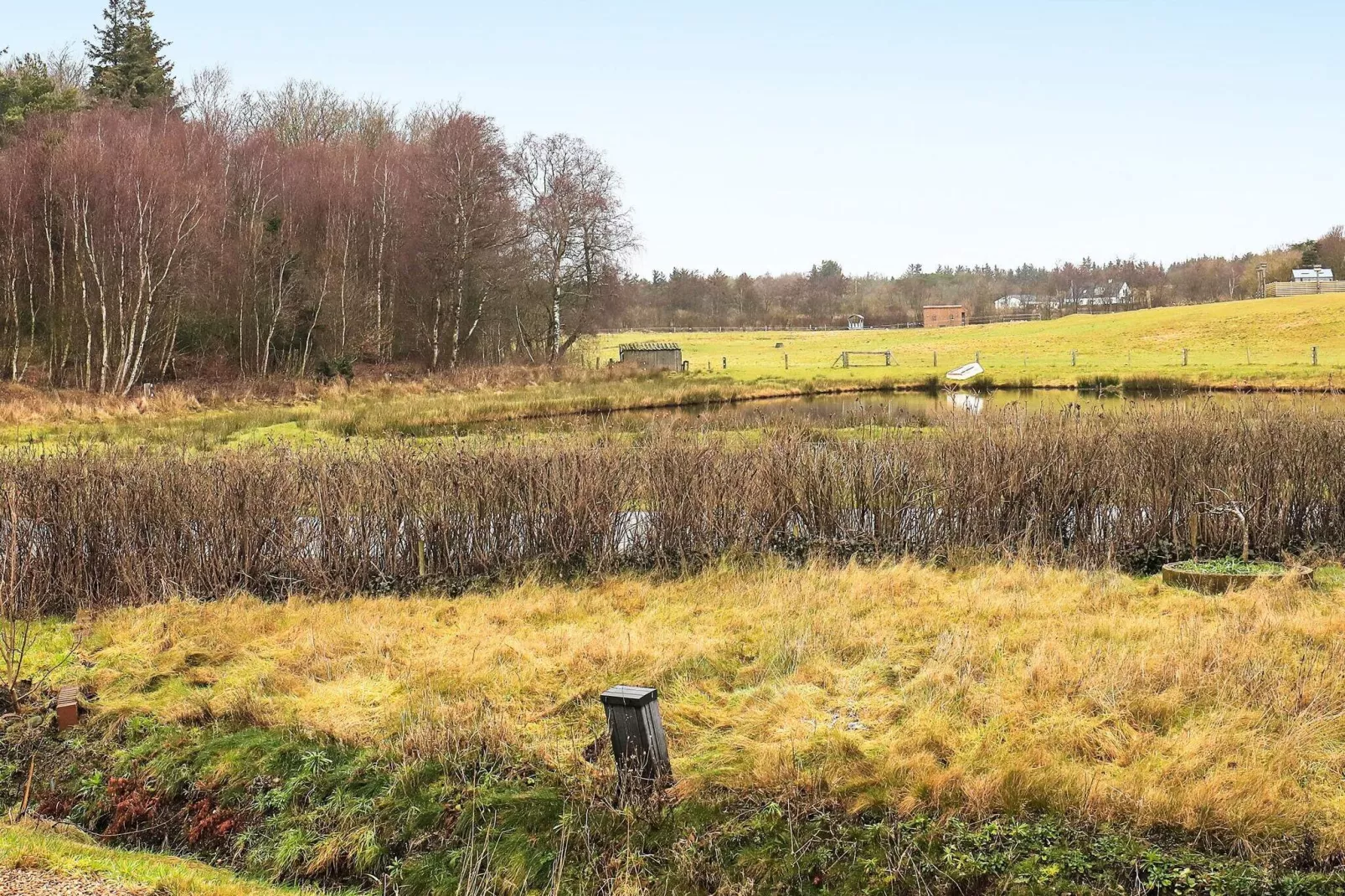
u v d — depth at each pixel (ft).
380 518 35.45
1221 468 36.09
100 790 23.12
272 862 20.83
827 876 18.24
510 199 155.84
